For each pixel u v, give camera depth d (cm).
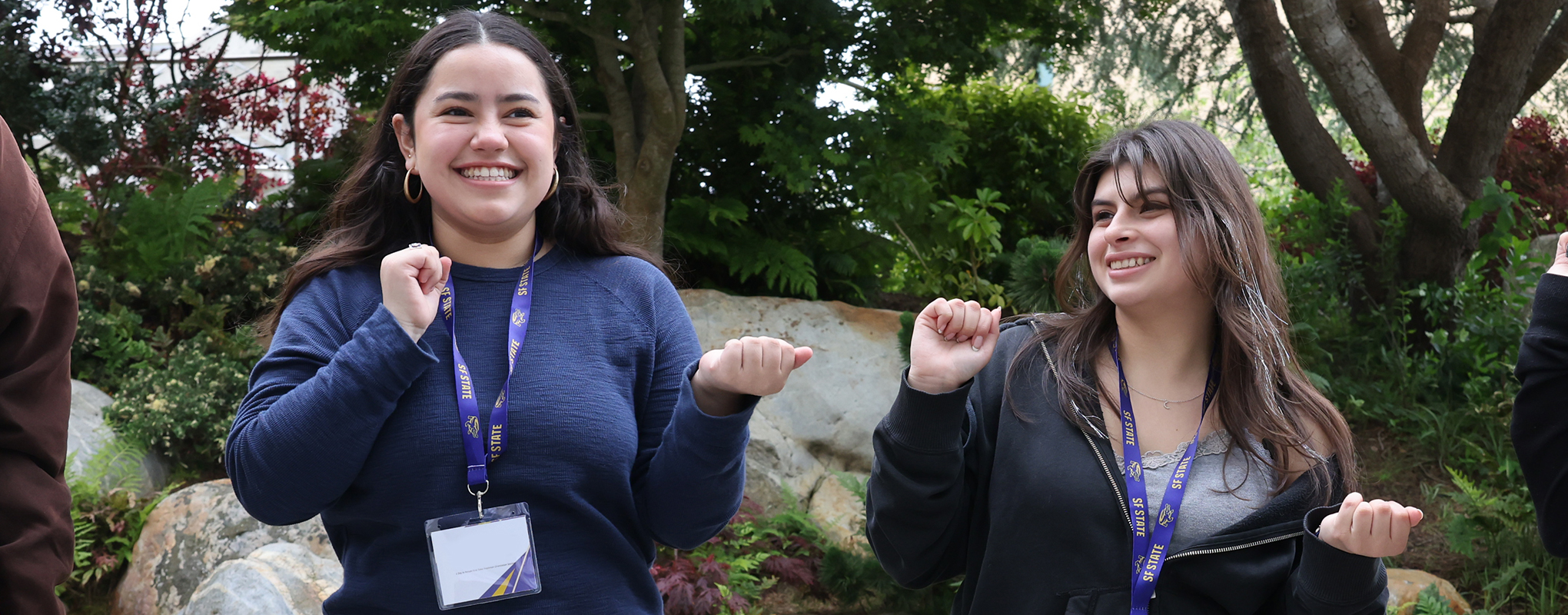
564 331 173
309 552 411
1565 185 729
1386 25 670
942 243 695
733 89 661
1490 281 617
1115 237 177
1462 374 579
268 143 904
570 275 182
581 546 163
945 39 639
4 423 153
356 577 161
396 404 156
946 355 167
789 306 594
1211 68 826
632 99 634
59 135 649
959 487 175
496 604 157
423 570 158
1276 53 654
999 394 186
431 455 159
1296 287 611
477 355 168
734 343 152
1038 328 194
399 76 175
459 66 167
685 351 182
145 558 425
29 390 157
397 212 182
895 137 623
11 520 153
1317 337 586
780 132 600
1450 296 606
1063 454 175
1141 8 791
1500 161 741
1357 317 646
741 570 444
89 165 670
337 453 150
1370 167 771
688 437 160
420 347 153
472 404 161
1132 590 167
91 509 439
